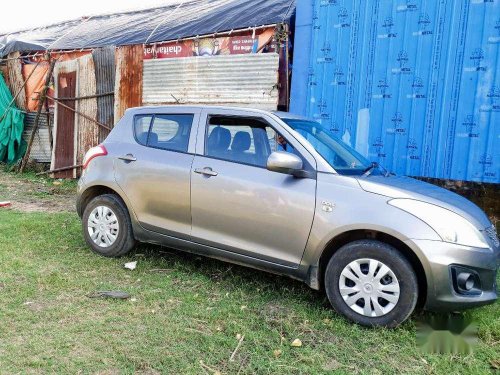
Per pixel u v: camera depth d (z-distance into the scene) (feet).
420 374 10.14
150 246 18.29
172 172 15.08
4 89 42.73
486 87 21.09
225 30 30.35
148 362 9.95
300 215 12.78
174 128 15.84
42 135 39.63
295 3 28.81
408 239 11.49
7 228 20.20
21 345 10.27
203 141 15.02
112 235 16.65
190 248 15.03
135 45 33.35
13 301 12.48
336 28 25.09
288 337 11.54
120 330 11.30
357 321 12.17
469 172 21.68
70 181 35.37
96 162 17.06
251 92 28.40
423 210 11.73
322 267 13.14
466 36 21.39
